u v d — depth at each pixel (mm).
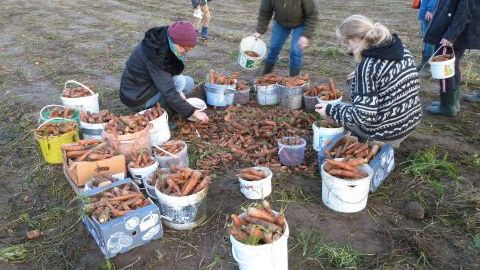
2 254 3516
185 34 4801
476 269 3230
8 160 5004
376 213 3850
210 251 3471
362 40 3887
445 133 5312
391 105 4051
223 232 3662
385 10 13297
